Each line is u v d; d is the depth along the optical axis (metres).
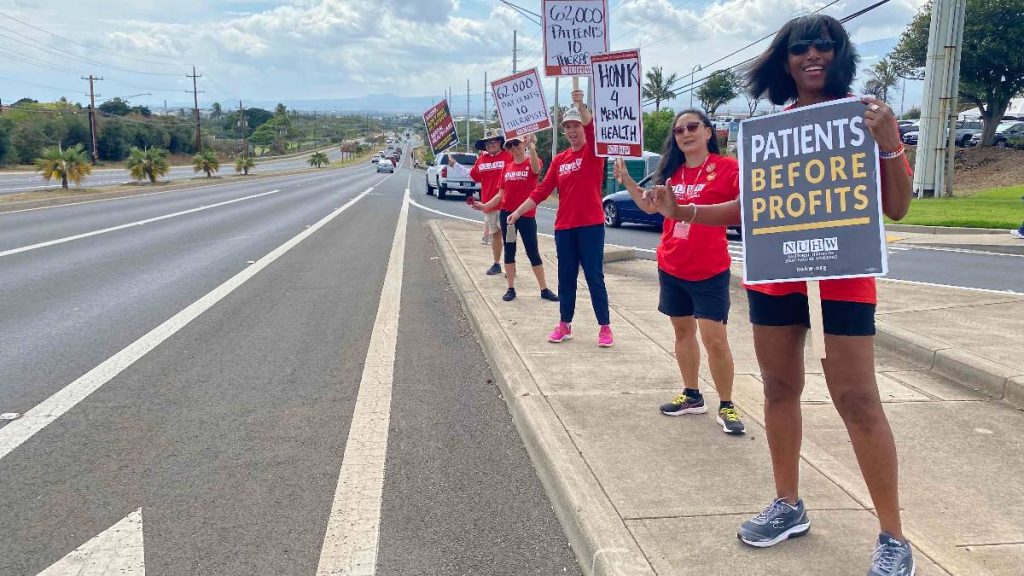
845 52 3.03
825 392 5.55
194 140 100.06
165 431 4.94
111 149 83.94
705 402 5.18
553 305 8.37
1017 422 5.00
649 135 47.06
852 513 3.58
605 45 6.85
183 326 7.86
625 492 3.78
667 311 4.85
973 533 3.50
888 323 7.29
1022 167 32.81
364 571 3.34
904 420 5.03
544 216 25.72
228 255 13.22
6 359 6.56
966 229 17.44
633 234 18.88
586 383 5.56
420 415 5.28
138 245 14.28
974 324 7.34
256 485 4.16
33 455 4.54
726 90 51.97
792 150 3.03
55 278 10.53
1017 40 35.41
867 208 2.86
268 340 7.32
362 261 12.71
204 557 3.43
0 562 3.37
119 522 3.74
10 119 71.56
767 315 3.21
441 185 32.34
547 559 3.46
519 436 4.91
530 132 8.27
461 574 3.33
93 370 6.27
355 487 4.15
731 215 3.35
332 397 5.65
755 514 3.57
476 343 7.26
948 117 24.09
